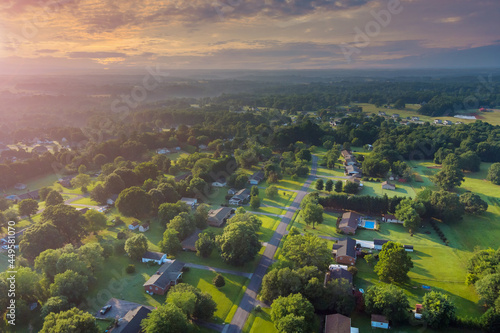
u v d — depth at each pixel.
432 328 69.25
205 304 71.19
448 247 103.62
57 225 99.38
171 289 75.75
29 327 70.56
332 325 66.50
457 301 77.75
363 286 83.12
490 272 77.38
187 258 96.69
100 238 109.00
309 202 119.56
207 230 108.44
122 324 67.00
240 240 91.06
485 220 122.12
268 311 75.06
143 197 119.62
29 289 75.38
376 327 69.88
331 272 83.62
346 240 100.38
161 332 60.56
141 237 96.56
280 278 75.19
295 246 85.19
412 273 89.12
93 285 83.88
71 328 59.19
